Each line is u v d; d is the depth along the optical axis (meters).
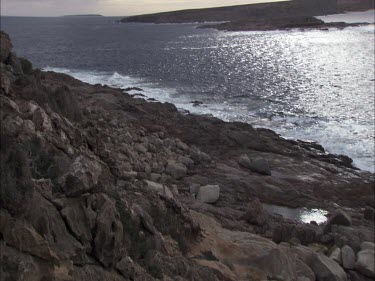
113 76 50.78
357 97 39.03
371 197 18.22
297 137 27.38
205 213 13.30
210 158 20.17
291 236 12.97
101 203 6.34
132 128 21.41
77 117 14.99
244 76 52.34
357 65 59.62
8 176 4.97
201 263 8.72
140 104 29.69
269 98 39.09
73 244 5.54
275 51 81.81
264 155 22.52
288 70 57.03
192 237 9.95
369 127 29.38
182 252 8.88
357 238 13.24
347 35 112.38
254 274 9.45
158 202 9.53
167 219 9.32
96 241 5.91
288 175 20.09
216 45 97.12
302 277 10.08
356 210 17.16
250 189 17.39
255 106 35.84
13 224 4.71
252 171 20.02
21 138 6.56
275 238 12.74
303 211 16.47
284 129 29.09
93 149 10.06
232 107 35.31
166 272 7.21
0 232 4.58
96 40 116.94
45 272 4.74
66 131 9.15
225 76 52.38
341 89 43.00
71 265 5.21
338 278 10.71
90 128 15.10
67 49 89.56
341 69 56.53
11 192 4.91
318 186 19.05
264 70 57.50
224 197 16.05
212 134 24.34
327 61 65.12
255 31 145.12
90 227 5.98
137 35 137.38
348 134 27.88
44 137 7.43
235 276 8.87
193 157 19.75
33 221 5.18
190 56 75.56
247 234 11.53
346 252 12.05
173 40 113.88
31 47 94.19
